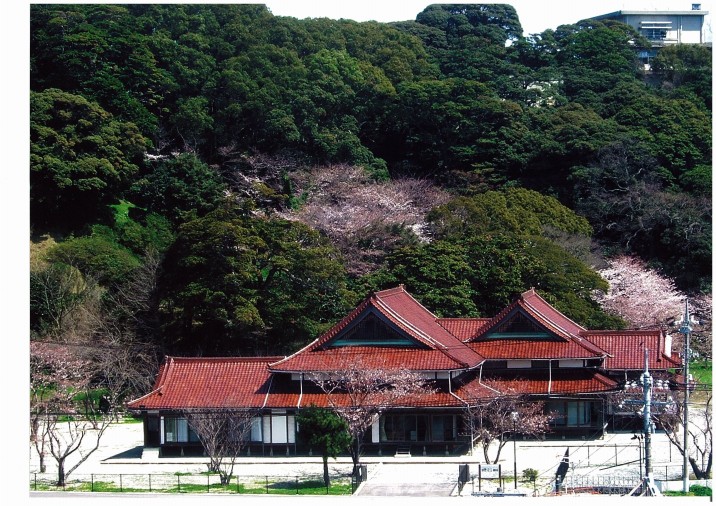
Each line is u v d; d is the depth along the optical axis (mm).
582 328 70500
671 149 114500
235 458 54281
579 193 112500
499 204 95875
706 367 83375
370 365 56156
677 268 103688
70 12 112688
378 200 101500
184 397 56875
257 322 70938
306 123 114688
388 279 78625
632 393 55844
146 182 105125
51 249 88438
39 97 97188
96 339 74250
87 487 48969
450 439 56281
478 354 62094
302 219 95125
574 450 57344
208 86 116000
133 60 112188
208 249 72500
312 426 48125
